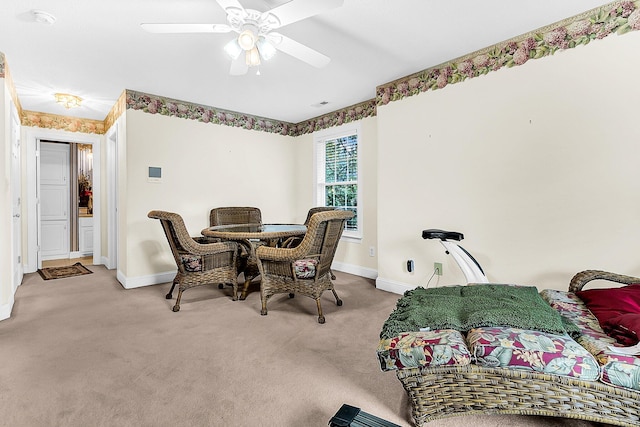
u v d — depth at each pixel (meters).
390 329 1.53
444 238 2.57
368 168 4.18
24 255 4.48
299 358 2.05
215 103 4.21
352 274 4.42
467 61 2.83
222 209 4.34
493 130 2.69
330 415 1.52
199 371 1.89
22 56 2.78
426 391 1.40
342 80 3.42
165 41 2.54
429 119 3.12
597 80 2.18
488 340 1.35
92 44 2.58
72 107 4.25
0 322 2.65
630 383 1.19
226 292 3.56
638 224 2.05
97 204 5.02
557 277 2.37
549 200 2.40
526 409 1.32
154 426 1.43
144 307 3.04
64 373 1.86
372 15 2.24
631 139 2.07
